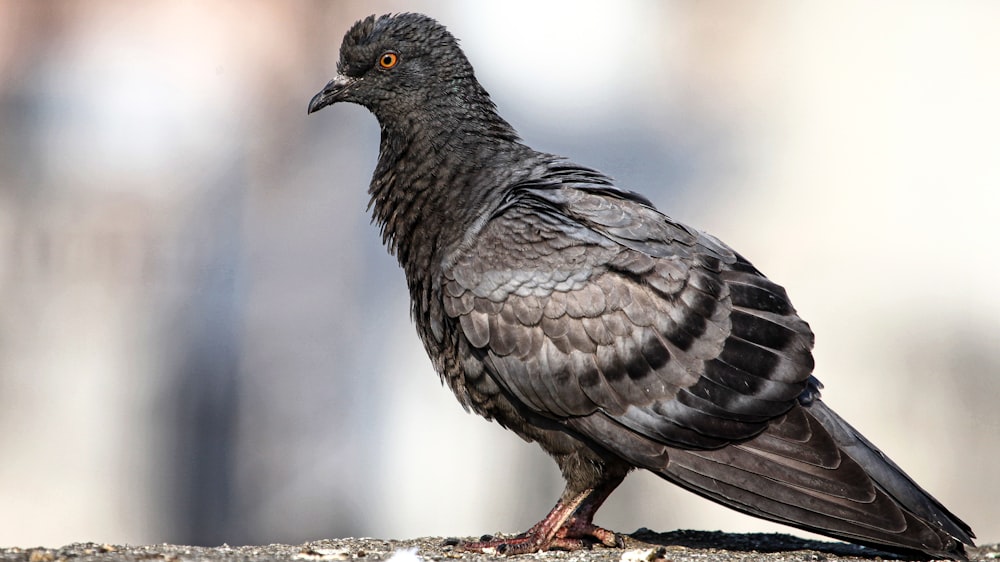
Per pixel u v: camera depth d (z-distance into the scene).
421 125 8.41
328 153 24.22
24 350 21.52
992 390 20.23
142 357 21.72
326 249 23.22
